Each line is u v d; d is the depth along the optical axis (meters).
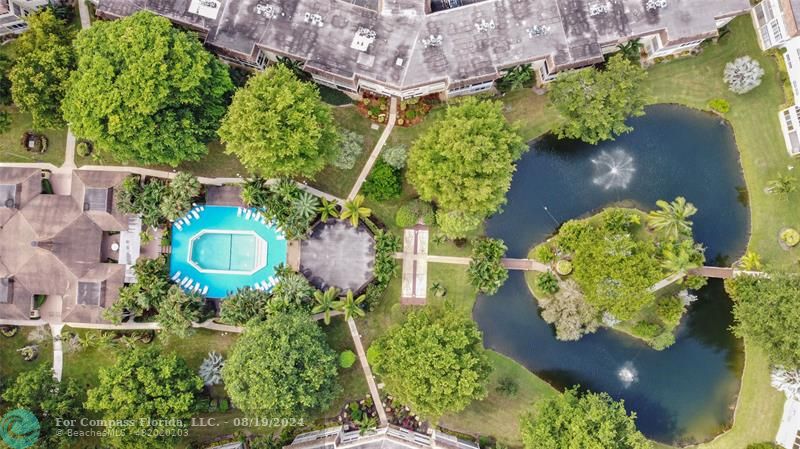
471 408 67.19
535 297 67.12
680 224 62.28
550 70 62.22
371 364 65.69
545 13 61.84
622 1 61.78
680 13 61.69
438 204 66.25
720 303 66.44
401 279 67.25
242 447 66.31
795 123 63.50
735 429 65.81
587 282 59.75
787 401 64.38
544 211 67.50
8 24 65.56
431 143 59.19
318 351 59.38
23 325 67.44
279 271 64.38
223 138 59.12
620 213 63.09
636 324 65.38
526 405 66.94
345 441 64.31
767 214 65.88
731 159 66.75
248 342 59.31
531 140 67.31
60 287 66.31
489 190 56.28
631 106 61.19
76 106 57.97
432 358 56.97
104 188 65.94
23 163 67.88
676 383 66.81
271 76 59.44
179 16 62.75
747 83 63.59
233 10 62.75
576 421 56.94
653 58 66.19
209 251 67.44
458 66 61.78
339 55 62.19
